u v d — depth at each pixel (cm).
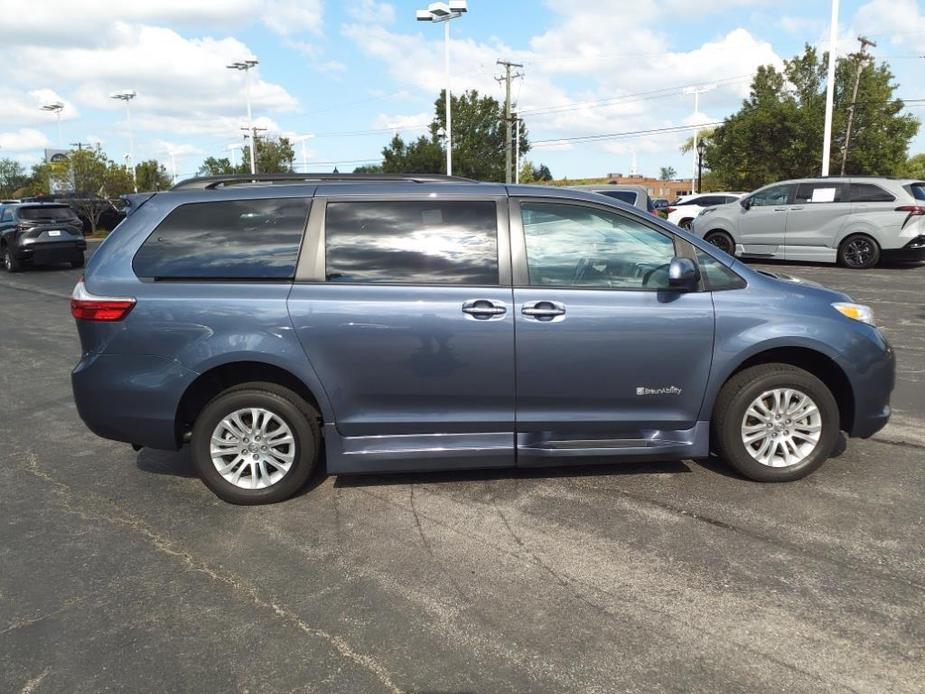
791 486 417
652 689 252
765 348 402
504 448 405
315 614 302
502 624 291
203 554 356
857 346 410
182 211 408
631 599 307
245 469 413
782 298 409
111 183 3853
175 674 265
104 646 283
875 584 313
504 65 4616
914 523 369
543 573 329
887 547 345
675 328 397
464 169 5306
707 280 407
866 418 421
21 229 1755
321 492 426
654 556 341
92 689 258
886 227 1345
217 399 404
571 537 362
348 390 396
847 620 288
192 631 292
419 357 392
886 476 430
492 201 405
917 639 276
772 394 413
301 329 389
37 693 256
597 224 405
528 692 252
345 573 335
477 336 390
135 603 313
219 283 397
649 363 399
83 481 456
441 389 396
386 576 331
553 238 403
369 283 395
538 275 399
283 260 399
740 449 416
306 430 405
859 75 3672
